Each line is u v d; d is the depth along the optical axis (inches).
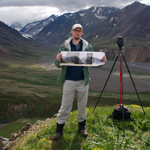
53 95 3267.7
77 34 155.8
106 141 165.2
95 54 154.9
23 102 2977.4
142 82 4082.2
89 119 206.5
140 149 151.5
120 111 199.5
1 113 2751.0
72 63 154.9
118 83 4072.3
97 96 2923.2
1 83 3956.7
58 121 171.5
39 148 159.9
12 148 219.8
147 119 201.5
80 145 160.1
